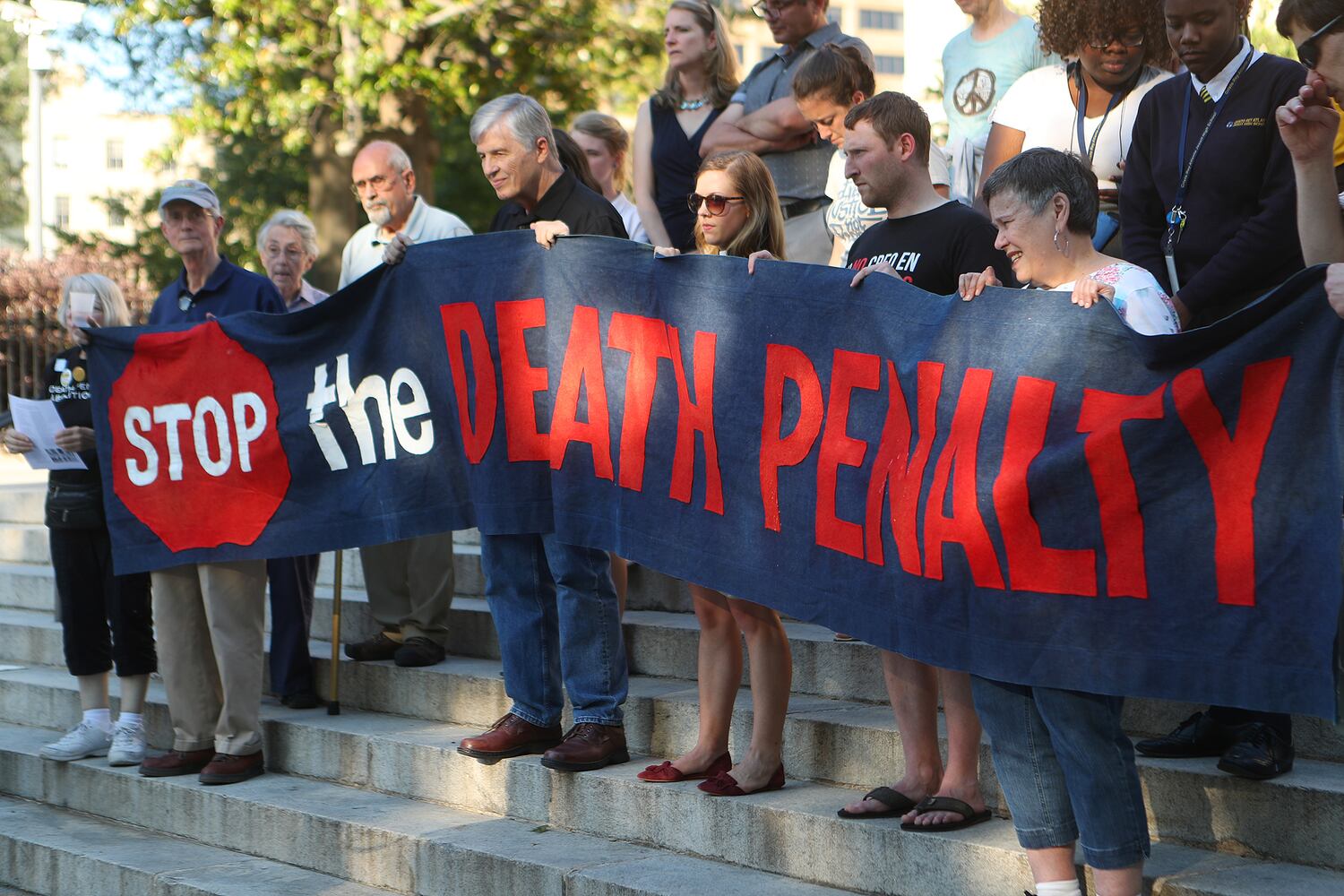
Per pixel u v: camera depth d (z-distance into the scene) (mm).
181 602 5449
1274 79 3869
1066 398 3344
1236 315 3092
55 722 6500
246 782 5332
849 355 3867
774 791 4219
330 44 16141
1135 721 4035
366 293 5125
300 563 5738
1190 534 3160
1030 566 3355
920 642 3598
